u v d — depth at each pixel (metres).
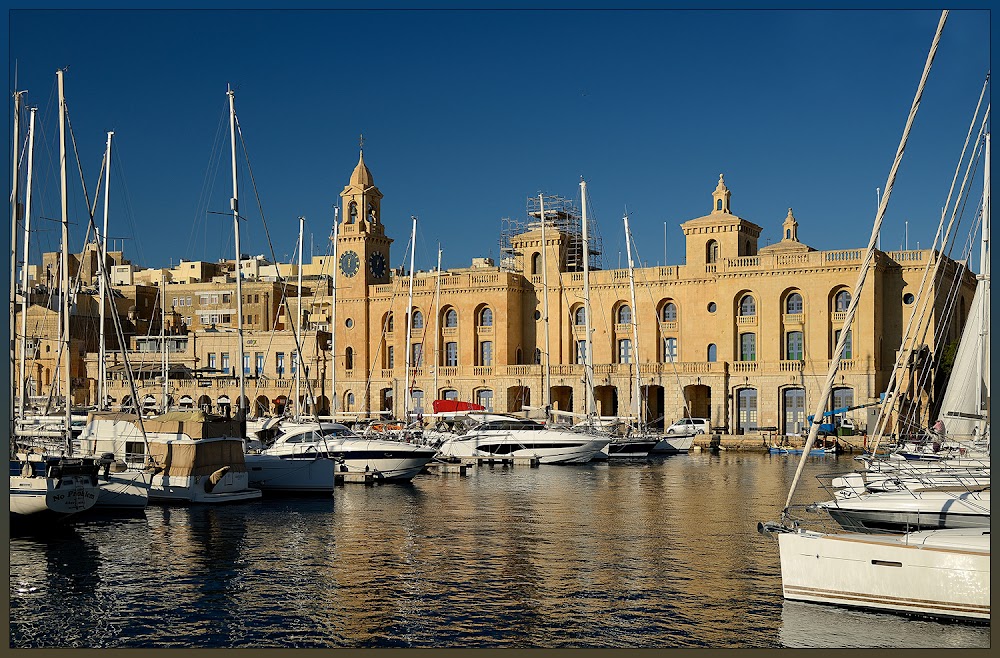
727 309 101.38
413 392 112.44
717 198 107.88
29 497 36.56
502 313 109.56
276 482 51.53
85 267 133.38
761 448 90.31
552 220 118.81
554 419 85.62
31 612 26.95
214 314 145.25
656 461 78.38
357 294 117.06
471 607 27.17
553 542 36.59
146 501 43.19
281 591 29.06
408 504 48.12
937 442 47.88
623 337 107.88
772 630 24.34
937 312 95.00
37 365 112.81
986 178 44.00
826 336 96.38
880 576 24.66
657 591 28.47
